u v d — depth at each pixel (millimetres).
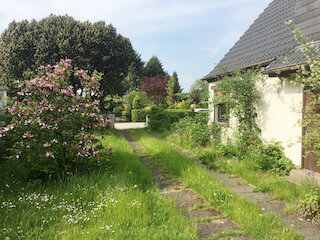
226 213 3799
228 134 9477
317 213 3691
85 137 5754
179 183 5527
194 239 2988
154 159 8117
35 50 16859
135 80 40375
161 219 3555
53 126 5414
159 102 33688
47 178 5254
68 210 3557
